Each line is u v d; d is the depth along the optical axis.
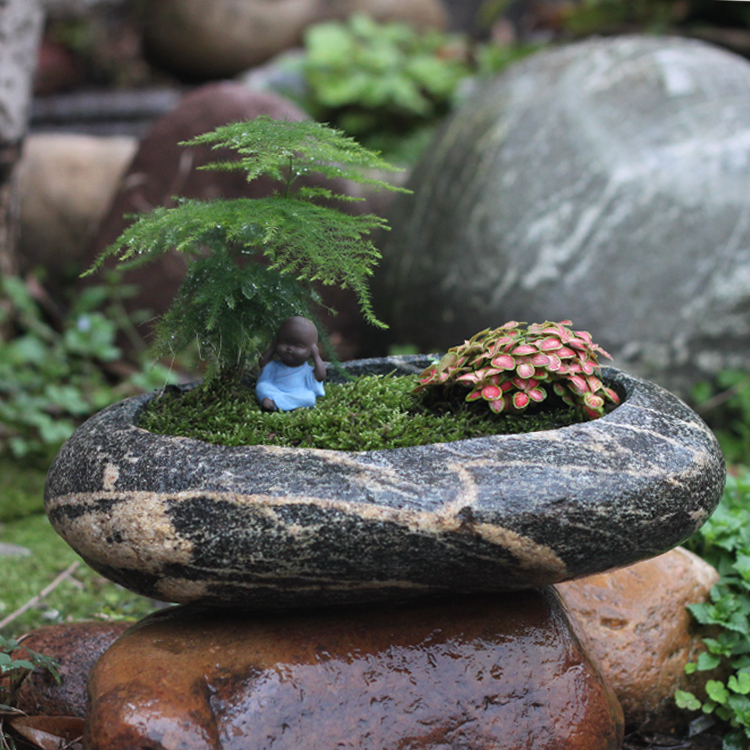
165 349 1.10
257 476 1.00
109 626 1.16
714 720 1.15
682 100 1.55
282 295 1.09
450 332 1.60
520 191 1.54
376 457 1.00
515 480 1.00
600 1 2.50
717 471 1.04
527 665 1.04
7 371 1.61
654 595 1.15
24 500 1.44
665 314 1.48
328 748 1.01
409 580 1.01
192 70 3.38
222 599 1.02
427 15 3.38
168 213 1.06
